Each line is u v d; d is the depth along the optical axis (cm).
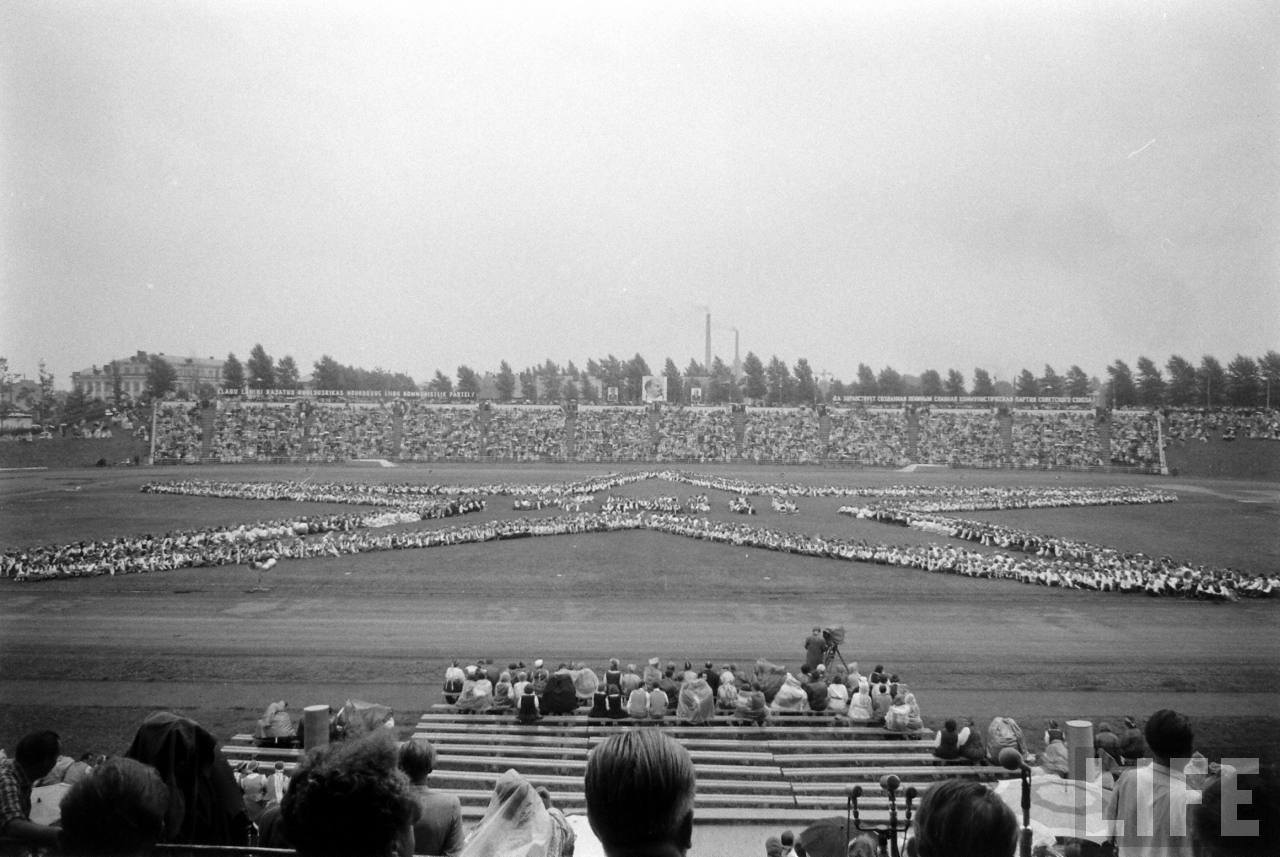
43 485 8369
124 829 512
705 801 1738
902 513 6488
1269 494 8138
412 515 6250
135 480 8856
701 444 12475
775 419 13050
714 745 2083
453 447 12306
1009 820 485
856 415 12900
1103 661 2934
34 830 734
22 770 1041
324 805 468
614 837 472
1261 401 10138
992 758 1964
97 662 2862
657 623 3419
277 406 12762
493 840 634
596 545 5253
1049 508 7406
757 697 2236
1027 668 2855
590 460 12206
